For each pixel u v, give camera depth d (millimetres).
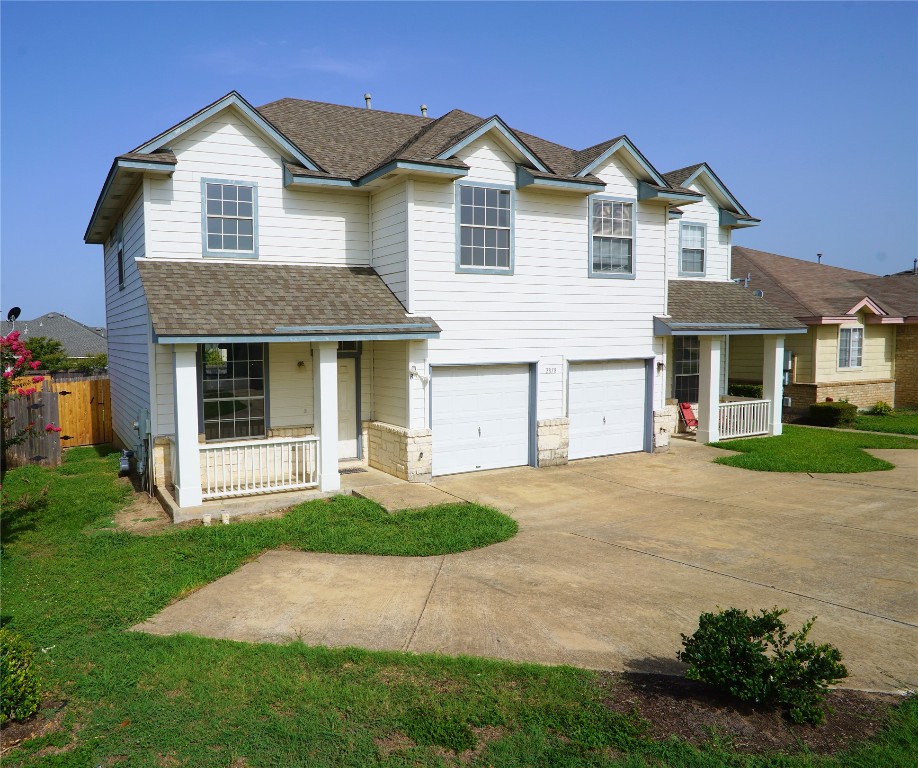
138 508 11328
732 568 8312
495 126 13102
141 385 13297
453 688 5352
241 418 12719
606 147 14688
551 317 14383
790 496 12094
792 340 22984
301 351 13195
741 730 4789
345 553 8945
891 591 7508
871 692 5336
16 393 11391
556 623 6676
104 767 4352
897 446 17234
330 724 4840
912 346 24828
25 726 4816
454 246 13102
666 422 16266
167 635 6375
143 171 11891
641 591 7543
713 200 20172
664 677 5570
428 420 13008
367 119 16797
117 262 16734
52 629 6438
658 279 15930
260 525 9891
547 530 10023
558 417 14672
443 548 9047
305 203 13422
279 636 6414
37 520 10445
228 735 4699
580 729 4781
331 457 11641
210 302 11211
